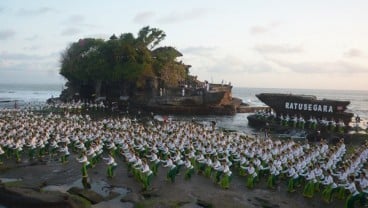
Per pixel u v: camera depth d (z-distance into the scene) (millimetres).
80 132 37000
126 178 27859
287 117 54375
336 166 30094
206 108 78562
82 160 26812
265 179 28297
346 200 22125
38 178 27641
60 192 23000
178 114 77188
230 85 92812
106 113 72750
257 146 31484
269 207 22609
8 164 31422
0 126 41219
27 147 34719
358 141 46188
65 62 96312
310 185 24344
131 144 32656
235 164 30625
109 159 28094
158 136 35031
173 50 94125
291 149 31188
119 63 86438
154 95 85125
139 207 21875
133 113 73688
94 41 91438
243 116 77688
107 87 91625
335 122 50312
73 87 98062
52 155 34312
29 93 192750
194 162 29781
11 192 22328
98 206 22125
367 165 30281
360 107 134125
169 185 26234
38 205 21141
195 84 95812
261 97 58875
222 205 22625
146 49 89688
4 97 144000
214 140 35000
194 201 23266
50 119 50062
